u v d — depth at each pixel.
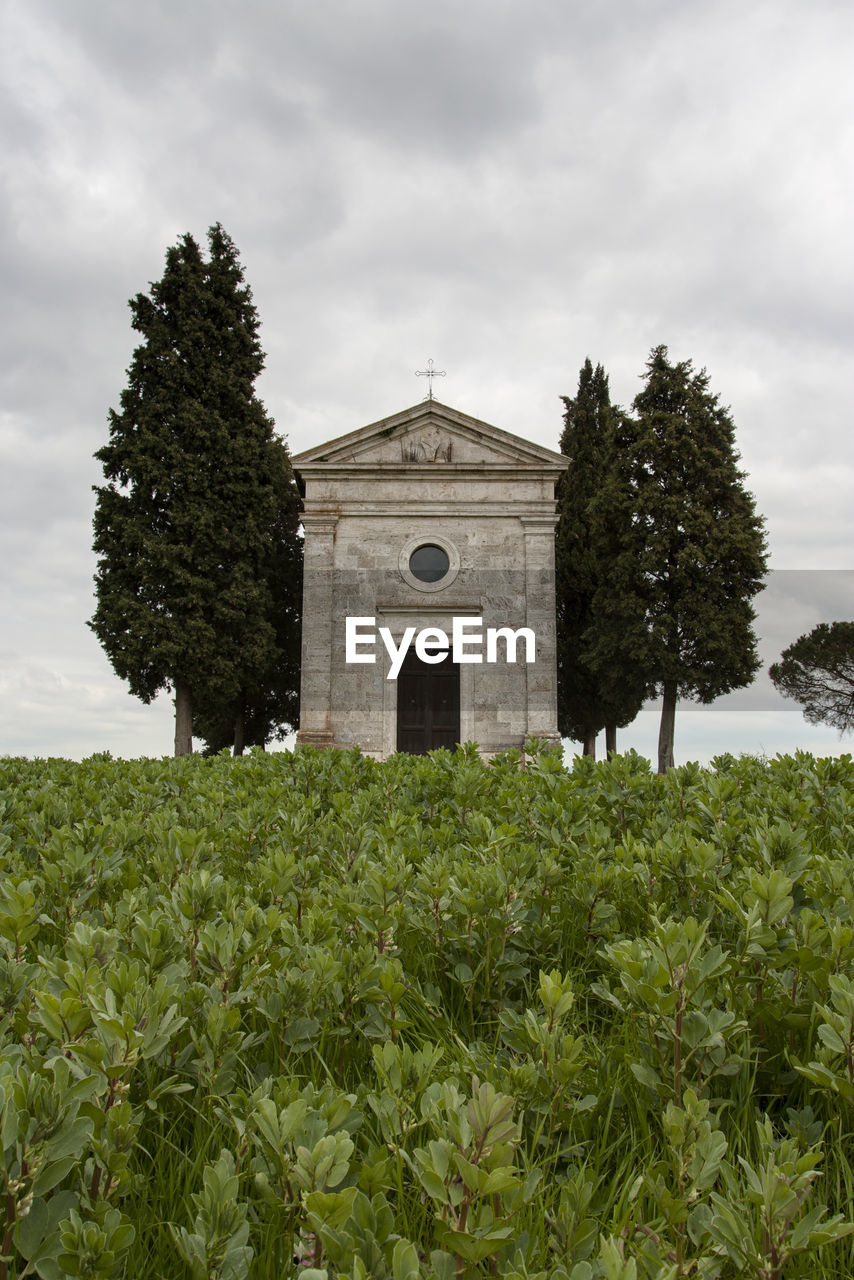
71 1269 1.41
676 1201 1.67
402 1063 1.97
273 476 30.02
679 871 3.37
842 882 2.94
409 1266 1.26
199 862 3.73
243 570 28.14
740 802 4.82
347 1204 1.39
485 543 25.73
